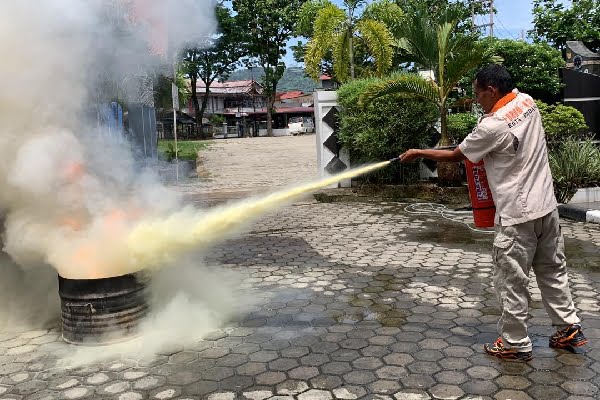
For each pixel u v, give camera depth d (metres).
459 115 11.12
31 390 3.29
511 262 3.32
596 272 5.24
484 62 9.27
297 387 3.20
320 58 13.05
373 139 9.94
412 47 9.88
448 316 4.24
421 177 10.52
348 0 12.84
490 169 3.39
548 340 3.70
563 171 8.38
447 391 3.09
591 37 18.72
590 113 11.50
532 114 3.35
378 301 4.65
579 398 2.96
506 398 2.99
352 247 6.63
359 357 3.57
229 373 3.41
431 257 6.03
